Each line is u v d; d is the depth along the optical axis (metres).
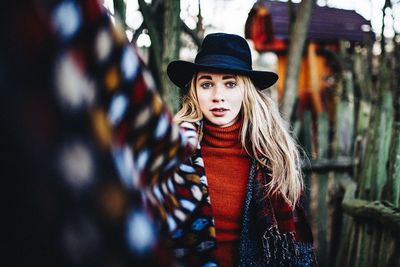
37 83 0.38
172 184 0.85
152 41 2.26
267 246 1.27
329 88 4.67
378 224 2.03
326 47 5.67
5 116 0.36
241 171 1.36
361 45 5.69
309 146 3.05
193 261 1.03
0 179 0.36
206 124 1.39
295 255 1.31
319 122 3.07
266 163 1.36
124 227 0.42
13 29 0.37
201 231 1.07
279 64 6.11
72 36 0.43
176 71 1.43
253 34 6.29
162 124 0.63
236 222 1.32
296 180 1.37
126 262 0.42
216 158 1.36
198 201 0.92
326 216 3.02
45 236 0.37
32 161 0.36
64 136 0.39
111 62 0.49
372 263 2.04
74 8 0.43
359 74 3.78
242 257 1.28
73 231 0.38
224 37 1.34
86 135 0.40
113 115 0.51
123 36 0.52
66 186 0.38
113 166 0.42
